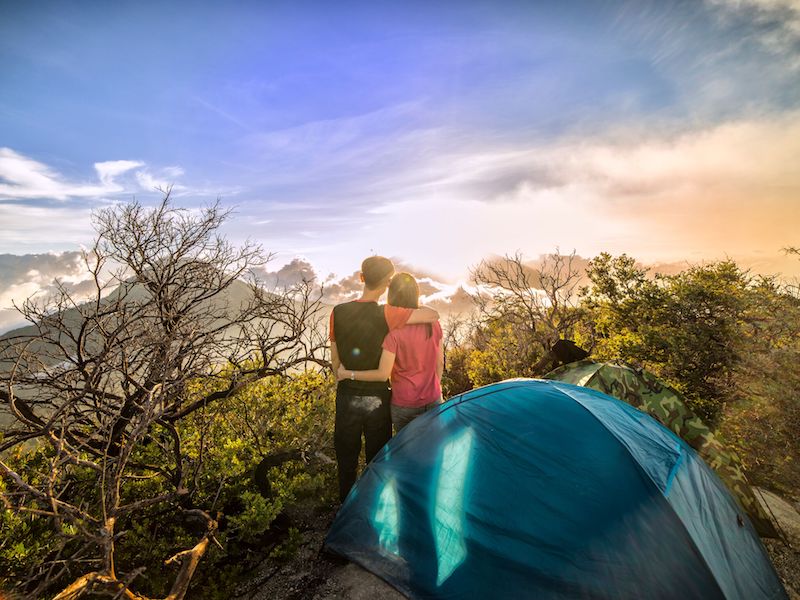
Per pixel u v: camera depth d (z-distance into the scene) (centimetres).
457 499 283
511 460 284
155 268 438
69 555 311
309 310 494
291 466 486
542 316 805
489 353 822
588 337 801
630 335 713
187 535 356
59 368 363
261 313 461
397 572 282
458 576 263
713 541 267
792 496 486
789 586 348
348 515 323
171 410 445
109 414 346
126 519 359
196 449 435
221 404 488
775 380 559
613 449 279
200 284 456
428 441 320
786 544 398
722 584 242
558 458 279
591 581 239
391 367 366
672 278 787
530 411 310
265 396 541
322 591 320
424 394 379
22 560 292
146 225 433
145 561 334
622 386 467
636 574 238
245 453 477
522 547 255
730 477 420
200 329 416
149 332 367
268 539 384
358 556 301
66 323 349
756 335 633
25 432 360
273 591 325
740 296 686
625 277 834
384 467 324
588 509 257
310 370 602
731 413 583
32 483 335
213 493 397
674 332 680
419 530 287
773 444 524
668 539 246
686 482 288
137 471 406
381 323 373
